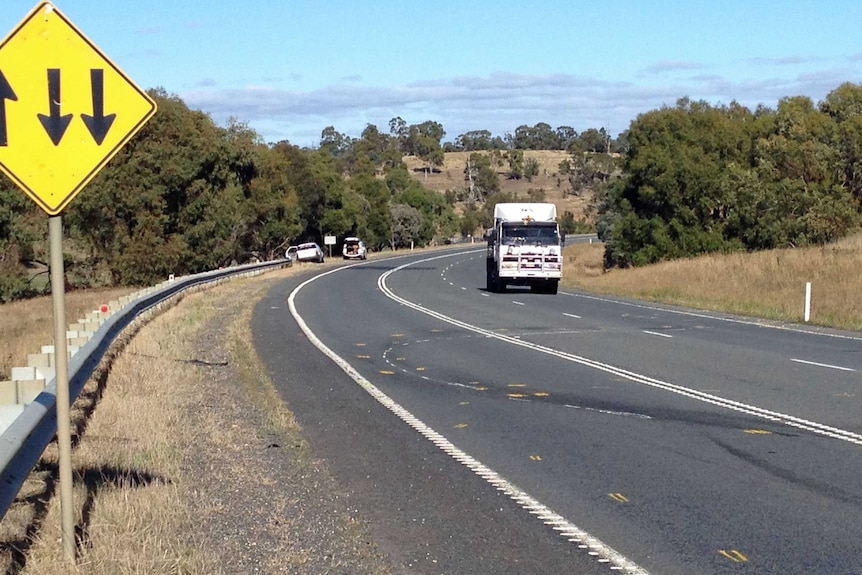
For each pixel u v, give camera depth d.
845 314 26.44
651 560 6.69
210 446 10.12
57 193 6.04
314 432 11.33
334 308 31.41
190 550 6.55
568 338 21.80
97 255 55.59
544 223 39.84
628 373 16.06
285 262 64.81
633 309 30.89
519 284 42.34
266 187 71.50
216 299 33.84
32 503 7.48
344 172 180.62
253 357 18.28
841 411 12.38
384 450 10.32
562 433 11.19
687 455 9.96
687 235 61.47
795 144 62.53
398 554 6.80
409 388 14.74
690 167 61.31
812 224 57.47
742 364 17.09
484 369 16.78
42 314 35.25
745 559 6.70
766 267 39.69
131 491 7.73
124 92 6.10
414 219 117.12
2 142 5.97
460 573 6.41
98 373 13.72
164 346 18.33
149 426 10.38
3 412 8.12
